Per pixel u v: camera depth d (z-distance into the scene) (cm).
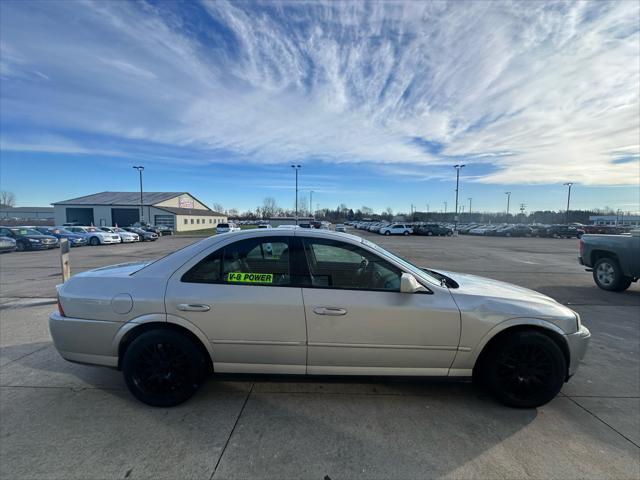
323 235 295
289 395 294
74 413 264
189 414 264
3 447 224
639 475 208
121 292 273
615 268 748
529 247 2327
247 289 271
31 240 1869
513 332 276
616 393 308
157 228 4484
